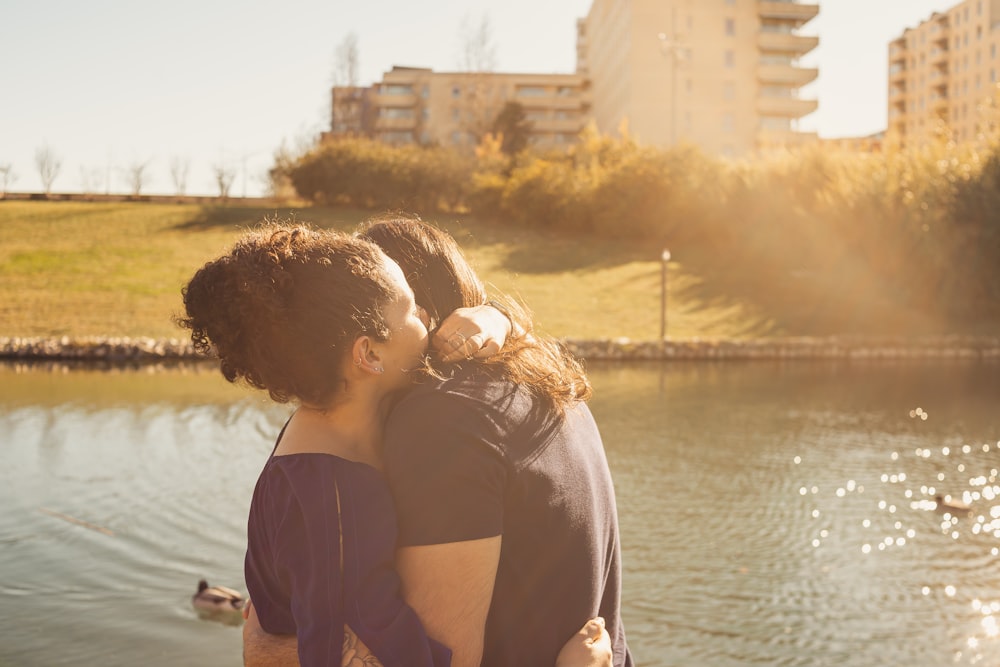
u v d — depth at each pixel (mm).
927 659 6559
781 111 75000
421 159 51625
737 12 74500
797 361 26250
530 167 46750
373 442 1316
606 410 17344
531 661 1240
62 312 29812
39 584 8164
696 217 40094
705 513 10203
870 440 14469
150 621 7395
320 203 52438
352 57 81375
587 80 96062
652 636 6945
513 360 1328
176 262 37438
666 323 29625
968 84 97625
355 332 1247
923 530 9648
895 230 32625
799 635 6977
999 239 31844
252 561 1345
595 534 1304
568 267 36500
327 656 1166
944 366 25250
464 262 1552
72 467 12602
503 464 1196
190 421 16031
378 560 1184
